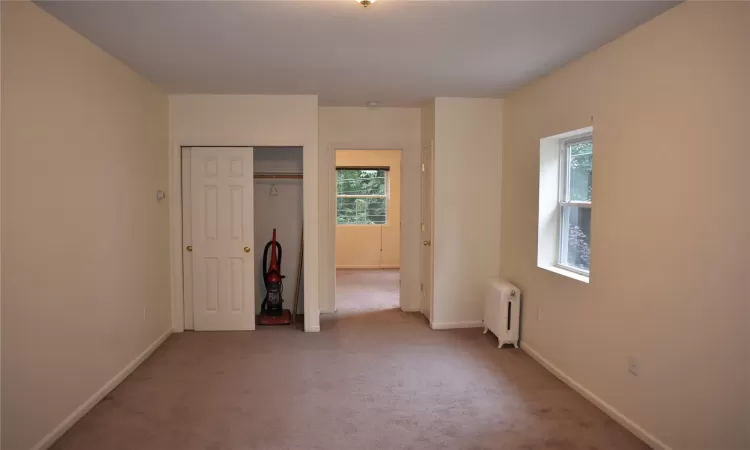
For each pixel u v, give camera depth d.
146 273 4.16
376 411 3.16
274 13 2.62
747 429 2.14
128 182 3.77
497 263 5.12
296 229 5.64
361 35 2.98
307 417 3.07
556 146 4.11
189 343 4.56
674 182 2.54
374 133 5.61
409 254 5.79
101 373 3.31
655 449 2.67
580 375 3.46
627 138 2.93
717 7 2.26
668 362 2.59
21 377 2.43
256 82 4.27
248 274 4.98
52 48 2.69
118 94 3.57
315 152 4.88
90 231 3.14
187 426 2.94
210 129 4.79
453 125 4.97
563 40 3.07
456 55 3.41
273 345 4.53
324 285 5.75
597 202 3.26
